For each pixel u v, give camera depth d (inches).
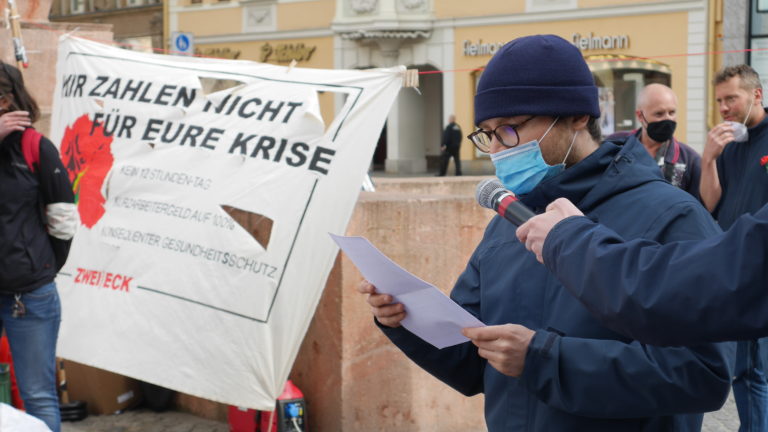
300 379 174.7
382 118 164.7
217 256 165.2
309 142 166.1
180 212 171.2
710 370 72.0
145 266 171.2
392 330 89.2
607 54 937.5
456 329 81.8
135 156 181.0
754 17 837.2
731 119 173.5
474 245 177.0
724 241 54.6
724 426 195.8
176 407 198.2
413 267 170.4
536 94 80.4
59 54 205.5
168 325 166.2
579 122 82.1
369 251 81.4
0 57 243.3
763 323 53.1
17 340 151.3
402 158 1123.3
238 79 180.2
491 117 82.4
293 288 158.9
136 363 166.9
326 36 1099.3
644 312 56.5
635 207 77.0
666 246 57.6
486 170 1030.4
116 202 179.3
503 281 84.8
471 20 1017.5
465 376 92.4
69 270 180.5
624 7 925.8
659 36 911.0
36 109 154.9
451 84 1040.8
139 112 184.1
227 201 167.3
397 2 1043.9
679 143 195.6
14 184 146.7
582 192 80.5
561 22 965.8
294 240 160.6
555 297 80.1
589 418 77.7
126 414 195.6
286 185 164.2
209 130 175.6
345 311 164.2
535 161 81.8
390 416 170.9
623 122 927.0
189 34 568.1
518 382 82.2
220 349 161.5
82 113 191.9
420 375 173.6
